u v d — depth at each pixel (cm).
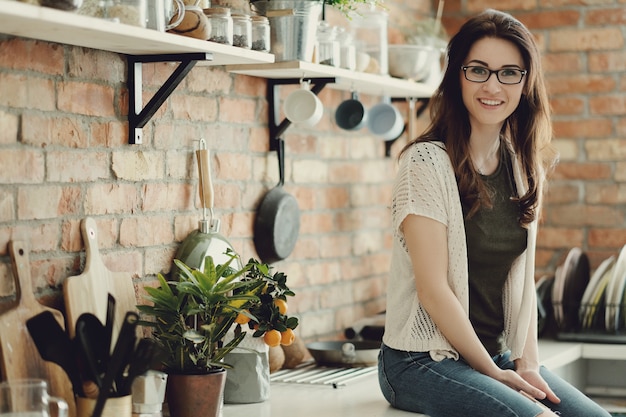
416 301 245
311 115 288
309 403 253
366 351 301
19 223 216
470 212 248
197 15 230
